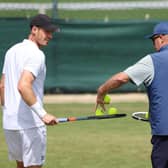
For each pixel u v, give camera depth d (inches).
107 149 1007.6
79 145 1038.4
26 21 1584.6
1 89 678.5
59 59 1596.9
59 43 1594.5
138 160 933.2
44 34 649.0
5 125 651.5
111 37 1601.9
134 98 1549.0
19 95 639.8
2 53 1576.0
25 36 1589.6
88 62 1603.1
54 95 1600.6
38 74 628.4
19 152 660.7
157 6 2647.6
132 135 1119.6
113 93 1615.4
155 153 637.3
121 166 897.5
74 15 2807.6
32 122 637.9
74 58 1599.4
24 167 662.5
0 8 2455.7
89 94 1606.8
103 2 2864.2
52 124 622.5
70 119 644.1
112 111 673.6
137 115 695.7
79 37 1595.7
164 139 632.4
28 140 639.8
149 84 632.4
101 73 1608.0
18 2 2699.3
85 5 2726.4
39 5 2469.2
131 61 1610.5
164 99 628.1
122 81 624.7
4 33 1581.0
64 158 947.3
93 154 973.2
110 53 1605.6
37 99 635.5
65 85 1605.6
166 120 627.5
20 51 642.8
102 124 1237.1
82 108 1417.3
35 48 641.6
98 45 1600.6
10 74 648.4
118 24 1600.6
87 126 1214.3
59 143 1055.0
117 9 2829.7
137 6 2721.5
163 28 644.7
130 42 1605.6
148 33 1605.6
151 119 641.0
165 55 633.6
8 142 660.1
